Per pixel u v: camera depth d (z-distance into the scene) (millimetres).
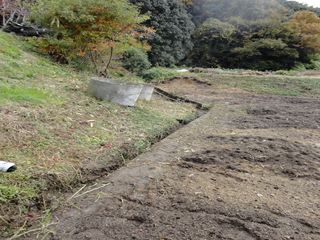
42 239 2643
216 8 24797
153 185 3582
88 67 10367
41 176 3484
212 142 5254
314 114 7996
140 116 6582
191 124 6617
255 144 5168
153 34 17938
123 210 3064
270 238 2689
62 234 2699
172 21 19328
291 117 7570
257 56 21766
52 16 9500
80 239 2631
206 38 22359
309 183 3877
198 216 2969
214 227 2814
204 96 11086
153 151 4742
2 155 3768
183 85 13469
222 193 3455
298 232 2807
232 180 3826
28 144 4164
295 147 5094
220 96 11188
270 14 22844
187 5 24953
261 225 2863
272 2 24062
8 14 11961
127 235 2686
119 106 6914
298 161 4508
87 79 8688
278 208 3188
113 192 3412
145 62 14820
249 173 4074
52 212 3031
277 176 4039
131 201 3242
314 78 13711
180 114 7672
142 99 8305
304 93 11953
